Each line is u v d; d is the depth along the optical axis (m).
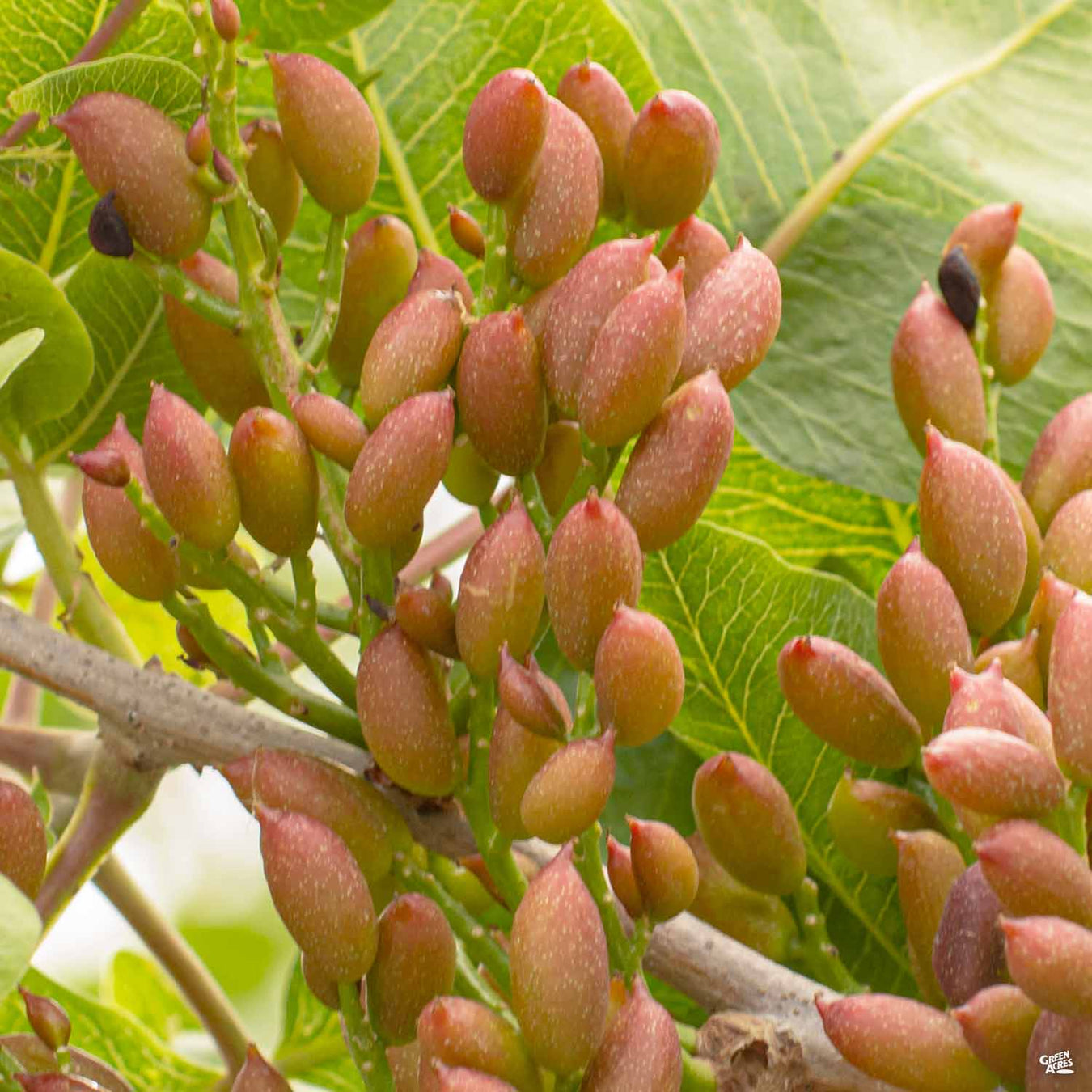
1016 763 0.51
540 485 0.56
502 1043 0.52
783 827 0.58
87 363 0.60
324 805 0.54
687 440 0.53
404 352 0.54
